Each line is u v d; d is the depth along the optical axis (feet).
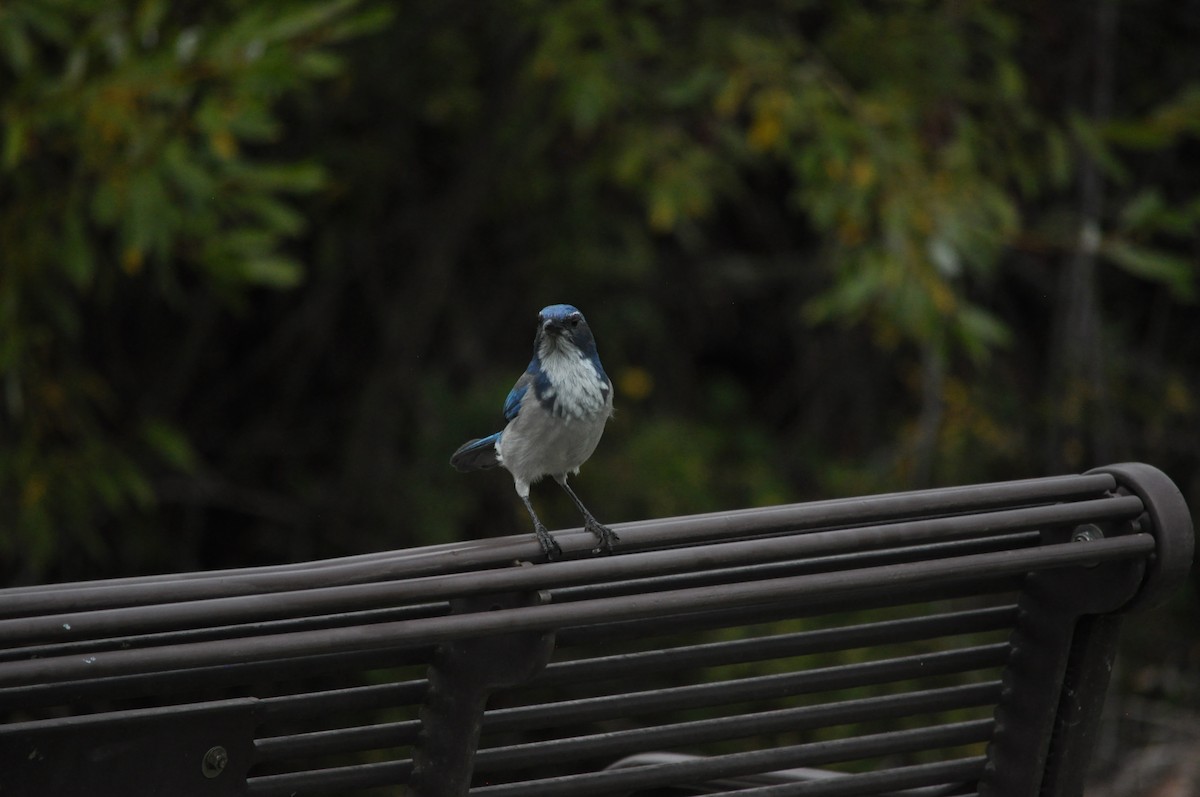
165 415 49.62
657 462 49.39
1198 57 51.55
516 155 48.80
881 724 43.34
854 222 40.50
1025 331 55.31
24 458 38.50
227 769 11.39
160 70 30.96
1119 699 48.78
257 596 10.69
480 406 48.85
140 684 11.34
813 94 42.01
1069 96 49.01
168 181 32.60
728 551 12.09
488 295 53.31
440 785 12.20
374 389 50.34
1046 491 13.42
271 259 33.14
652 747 12.94
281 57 30.83
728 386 55.52
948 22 45.52
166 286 33.58
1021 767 14.15
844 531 12.46
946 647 43.57
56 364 42.01
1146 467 13.78
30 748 10.57
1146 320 55.62
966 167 42.39
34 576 42.45
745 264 55.77
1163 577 13.23
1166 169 52.39
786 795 13.52
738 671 43.57
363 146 48.34
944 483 49.98
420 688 12.21
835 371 55.26
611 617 11.52
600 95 42.01
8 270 34.86
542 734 43.29
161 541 50.29
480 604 12.10
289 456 52.70
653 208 43.62
